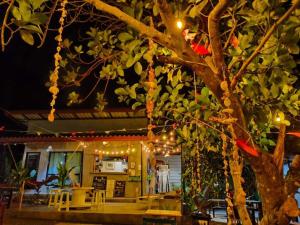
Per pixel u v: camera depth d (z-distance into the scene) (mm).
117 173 12312
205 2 2283
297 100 2586
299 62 2506
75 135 12617
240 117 1976
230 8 2500
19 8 1728
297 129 3061
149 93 2318
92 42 3492
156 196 9719
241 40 2285
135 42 2311
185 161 6961
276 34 2025
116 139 12102
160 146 10648
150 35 2076
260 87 2410
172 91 3109
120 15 2090
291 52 2027
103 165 12547
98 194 9883
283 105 2555
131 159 12312
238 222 5230
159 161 14734
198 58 2041
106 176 12359
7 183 10797
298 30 2102
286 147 3139
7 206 9453
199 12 2303
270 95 2307
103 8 2100
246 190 7211
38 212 8219
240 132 1969
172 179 15305
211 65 2143
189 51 2039
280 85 2162
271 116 2520
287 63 2094
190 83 3869
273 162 2018
